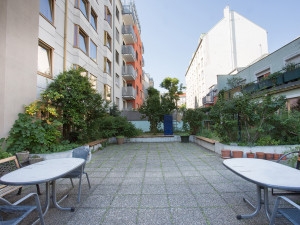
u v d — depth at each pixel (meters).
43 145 5.25
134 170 4.74
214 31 25.66
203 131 10.66
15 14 5.23
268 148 5.59
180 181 3.83
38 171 2.42
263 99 5.85
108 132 10.01
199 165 5.14
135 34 22.88
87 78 7.10
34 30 5.95
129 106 21.89
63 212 2.58
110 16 15.78
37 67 6.22
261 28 25.25
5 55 4.86
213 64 25.34
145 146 9.11
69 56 8.91
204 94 27.69
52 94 5.91
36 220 2.21
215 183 3.67
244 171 2.33
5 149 4.56
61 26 8.25
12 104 5.02
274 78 10.09
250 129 6.27
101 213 2.54
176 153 7.05
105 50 13.82
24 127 5.02
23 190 3.45
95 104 7.35
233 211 2.55
